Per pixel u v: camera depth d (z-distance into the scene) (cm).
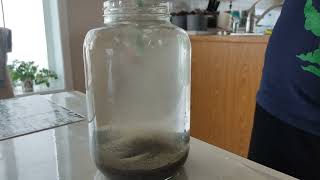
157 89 38
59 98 73
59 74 156
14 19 143
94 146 35
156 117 38
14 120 56
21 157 41
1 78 106
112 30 37
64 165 38
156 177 32
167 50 38
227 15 155
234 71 127
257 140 60
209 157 40
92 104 36
